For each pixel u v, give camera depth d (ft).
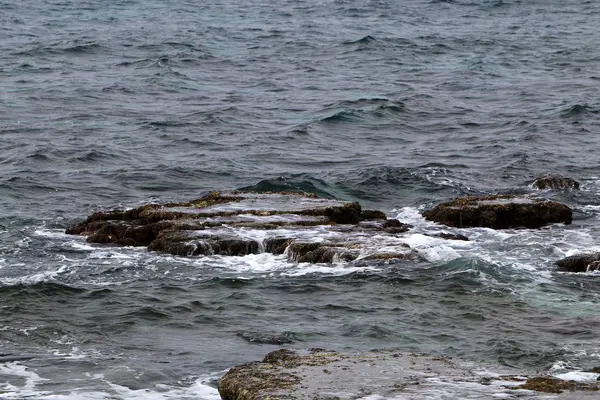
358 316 136.46
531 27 573.33
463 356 121.39
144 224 180.86
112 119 301.84
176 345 125.39
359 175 232.53
